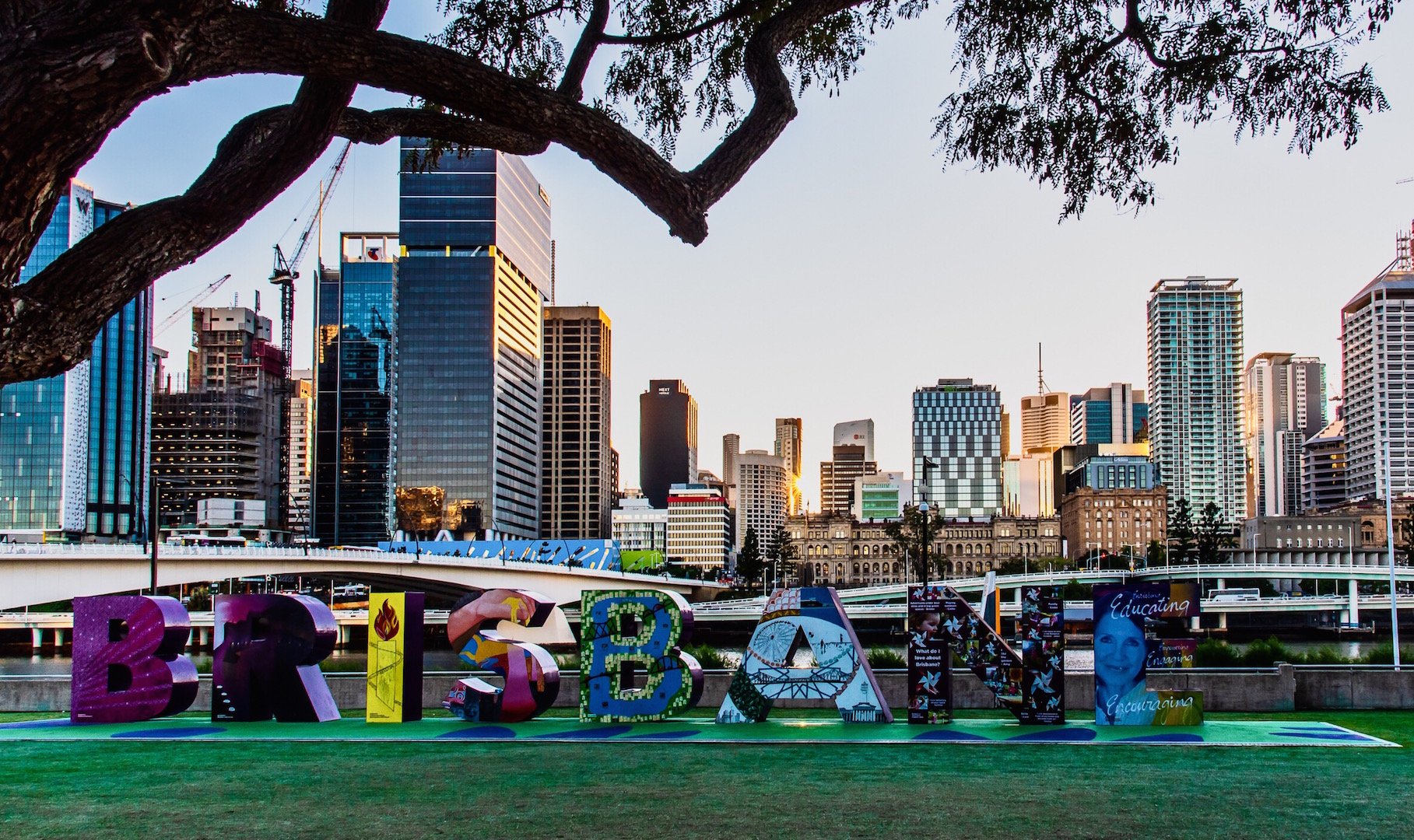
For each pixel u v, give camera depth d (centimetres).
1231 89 1088
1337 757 1811
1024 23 1105
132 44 570
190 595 15400
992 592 5784
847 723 2353
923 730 2244
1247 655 3531
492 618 2534
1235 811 1305
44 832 1240
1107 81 1113
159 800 1441
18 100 552
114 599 2550
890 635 13875
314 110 724
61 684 2986
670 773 1647
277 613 2522
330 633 2548
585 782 1564
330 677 2984
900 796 1422
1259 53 1072
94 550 7825
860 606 12544
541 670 2489
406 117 927
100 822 1296
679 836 1173
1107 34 1112
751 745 2017
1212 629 14288
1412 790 1459
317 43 670
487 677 3653
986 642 2339
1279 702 2677
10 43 565
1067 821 1248
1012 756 1833
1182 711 2266
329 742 2128
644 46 1241
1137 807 1332
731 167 862
